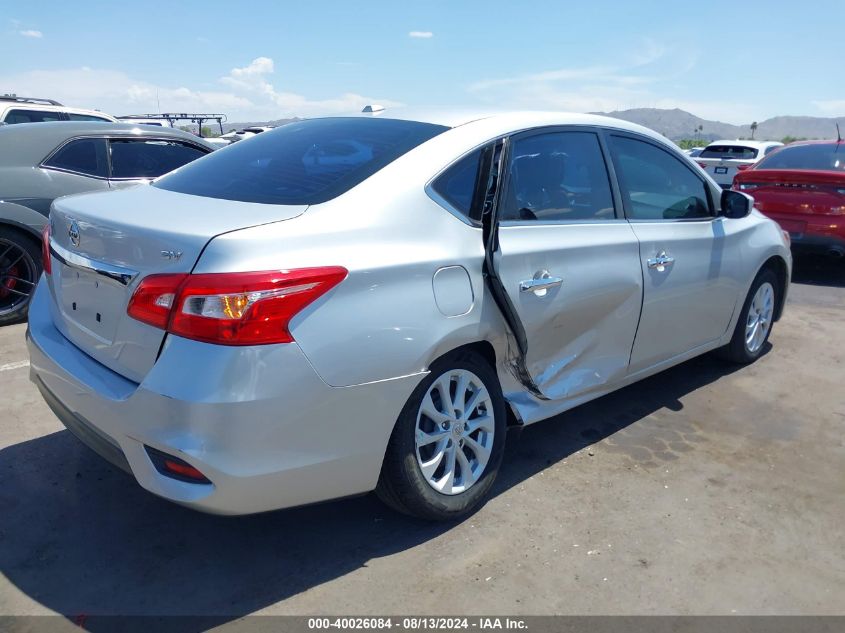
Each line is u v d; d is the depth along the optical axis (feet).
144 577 9.02
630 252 12.07
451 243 9.45
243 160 10.83
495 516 10.48
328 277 8.10
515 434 11.28
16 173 18.67
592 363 11.94
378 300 8.52
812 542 10.10
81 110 36.19
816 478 11.86
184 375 7.64
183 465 7.75
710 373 16.46
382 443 8.84
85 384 8.63
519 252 10.14
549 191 11.16
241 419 7.66
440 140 10.09
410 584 8.98
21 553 9.41
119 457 8.46
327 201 8.84
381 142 10.15
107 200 9.87
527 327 10.30
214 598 8.66
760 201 25.93
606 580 9.14
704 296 14.08
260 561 9.37
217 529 10.04
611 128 12.62
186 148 22.31
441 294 9.16
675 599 8.84
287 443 8.02
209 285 7.60
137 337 8.18
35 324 10.33
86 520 10.16
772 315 17.40
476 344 10.11
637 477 11.70
